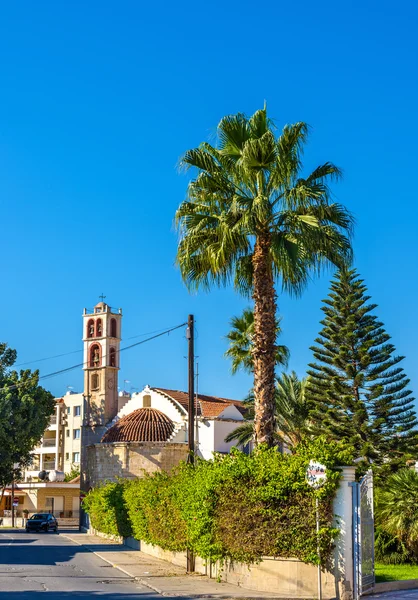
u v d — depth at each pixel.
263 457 21.41
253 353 23.66
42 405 74.00
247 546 21.16
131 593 20.52
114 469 60.69
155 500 31.58
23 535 58.31
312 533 19.81
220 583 22.75
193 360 29.11
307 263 23.59
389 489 27.50
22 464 72.62
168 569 27.33
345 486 19.88
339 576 19.47
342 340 46.06
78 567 28.77
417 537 25.94
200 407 63.69
